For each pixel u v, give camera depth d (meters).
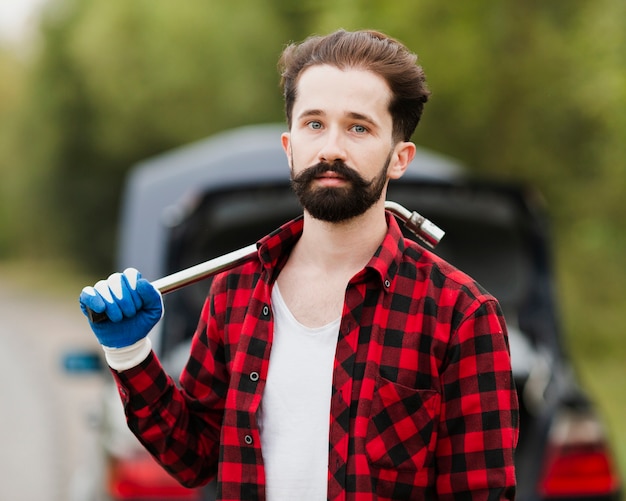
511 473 1.90
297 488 1.90
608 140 9.03
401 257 2.00
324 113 1.93
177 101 18.16
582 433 3.90
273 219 4.36
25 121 26.11
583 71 8.73
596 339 10.14
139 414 2.06
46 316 18.66
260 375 1.96
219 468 1.98
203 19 17.05
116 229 24.62
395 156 2.00
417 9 8.47
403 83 1.97
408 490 1.89
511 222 4.50
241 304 2.07
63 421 9.27
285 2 15.57
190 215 4.21
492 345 1.92
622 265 10.26
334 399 1.91
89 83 20.83
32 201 26.50
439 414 1.93
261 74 15.77
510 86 9.00
